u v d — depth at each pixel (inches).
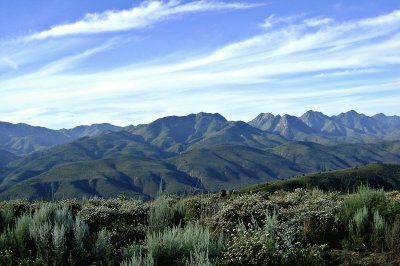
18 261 326.6
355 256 363.9
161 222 438.0
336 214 452.1
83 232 371.2
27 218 404.8
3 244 361.7
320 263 337.1
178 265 318.3
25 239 364.8
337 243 411.8
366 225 423.5
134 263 297.7
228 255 329.1
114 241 393.4
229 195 661.9
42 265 323.0
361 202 480.4
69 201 540.1
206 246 339.3
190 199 565.9
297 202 549.0
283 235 354.3
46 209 438.0
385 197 508.1
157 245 336.5
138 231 424.2
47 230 355.3
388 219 434.3
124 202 587.5
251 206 486.3
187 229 383.6
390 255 354.9
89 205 522.9
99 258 339.9
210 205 503.5
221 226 414.6
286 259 328.8
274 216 393.4
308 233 417.4
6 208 477.1
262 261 325.4
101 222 463.2
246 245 331.9
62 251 329.4
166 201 507.8
